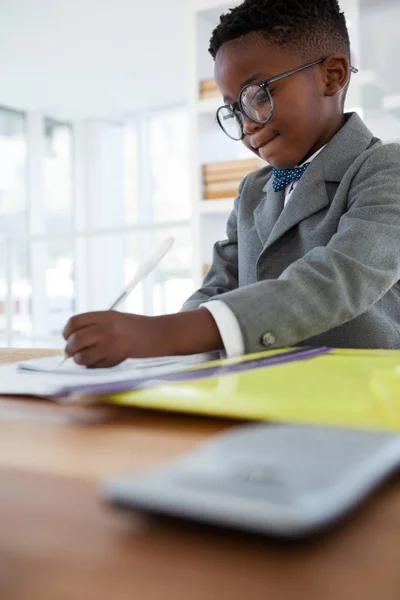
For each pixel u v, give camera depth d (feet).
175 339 1.69
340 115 3.16
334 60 3.01
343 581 0.44
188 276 15.51
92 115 17.90
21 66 14.26
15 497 0.64
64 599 0.42
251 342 1.75
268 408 0.97
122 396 1.11
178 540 0.51
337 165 2.94
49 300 17.10
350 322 2.83
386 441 0.66
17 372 1.65
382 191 2.53
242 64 2.96
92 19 11.83
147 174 17.60
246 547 0.50
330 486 0.52
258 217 3.34
